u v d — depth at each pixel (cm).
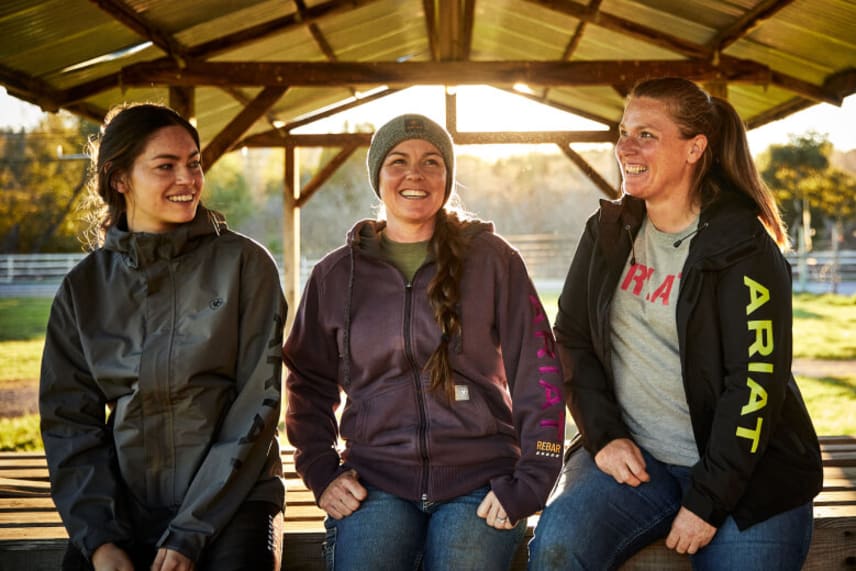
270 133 1047
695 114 228
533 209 4903
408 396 230
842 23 550
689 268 221
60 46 580
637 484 224
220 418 228
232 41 671
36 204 3550
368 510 222
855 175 3450
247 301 230
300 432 239
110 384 222
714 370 221
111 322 225
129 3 543
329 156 4453
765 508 212
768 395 212
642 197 234
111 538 208
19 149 3653
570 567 212
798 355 1140
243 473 217
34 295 2350
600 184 974
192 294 225
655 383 232
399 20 820
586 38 824
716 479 210
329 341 246
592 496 222
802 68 666
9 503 304
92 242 247
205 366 222
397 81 671
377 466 230
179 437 222
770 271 218
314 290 246
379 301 236
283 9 666
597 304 237
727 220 221
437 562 212
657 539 230
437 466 225
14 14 505
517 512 214
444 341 227
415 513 225
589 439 234
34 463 377
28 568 257
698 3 594
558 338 248
